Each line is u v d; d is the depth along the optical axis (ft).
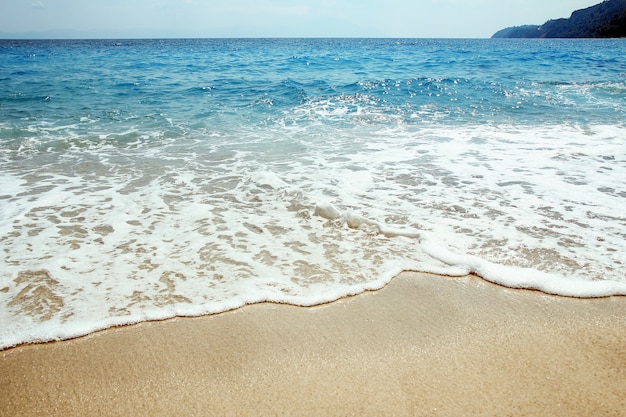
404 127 32.30
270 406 8.08
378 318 10.70
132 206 17.22
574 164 22.39
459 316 10.78
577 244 13.99
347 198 17.97
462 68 75.00
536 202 17.43
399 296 11.58
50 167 22.36
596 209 16.70
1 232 14.80
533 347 9.67
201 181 20.18
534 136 28.76
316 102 42.93
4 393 8.41
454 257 13.25
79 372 8.93
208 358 9.34
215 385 8.61
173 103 42.34
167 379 8.77
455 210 16.71
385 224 15.52
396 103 42.09
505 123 33.30
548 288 11.82
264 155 24.68
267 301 11.34
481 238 14.46
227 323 10.49
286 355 9.44
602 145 26.07
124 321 10.43
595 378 8.74
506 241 14.23
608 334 10.09
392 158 23.88
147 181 20.21
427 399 8.22
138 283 11.97
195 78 61.52
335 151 25.49
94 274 12.35
